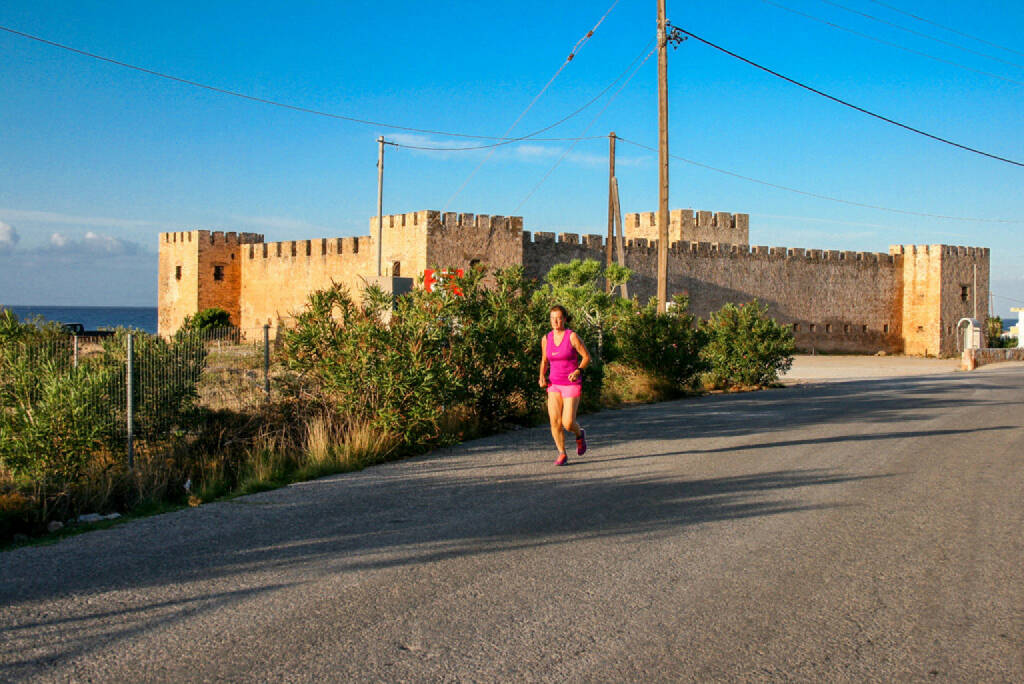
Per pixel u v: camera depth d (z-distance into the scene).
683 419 13.58
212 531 6.23
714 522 6.57
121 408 8.79
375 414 9.99
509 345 12.10
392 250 41.56
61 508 6.98
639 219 63.34
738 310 22.64
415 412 9.78
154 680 3.68
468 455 9.79
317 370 10.87
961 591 4.95
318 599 4.72
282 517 6.68
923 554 5.71
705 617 4.49
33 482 7.38
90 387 8.37
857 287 62.25
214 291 54.94
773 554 5.69
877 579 5.16
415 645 4.07
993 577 5.21
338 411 10.13
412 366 10.02
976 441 11.16
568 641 4.14
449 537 6.06
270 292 51.44
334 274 46.06
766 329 21.94
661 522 6.55
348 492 7.65
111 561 5.45
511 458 9.56
